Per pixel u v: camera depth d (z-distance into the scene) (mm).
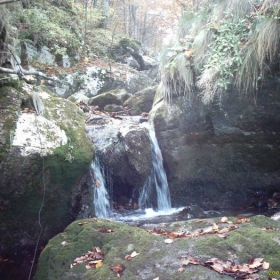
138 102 7742
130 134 5660
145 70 12891
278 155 5566
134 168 5551
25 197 4098
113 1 19172
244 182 5809
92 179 5047
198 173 5910
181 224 3906
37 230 4375
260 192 5824
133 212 5617
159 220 5152
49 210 4391
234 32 5238
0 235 4125
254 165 5703
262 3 5184
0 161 3828
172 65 5848
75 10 12328
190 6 10078
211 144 5746
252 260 2783
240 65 5125
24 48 8305
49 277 2977
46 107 4766
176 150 5926
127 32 22219
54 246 3357
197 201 5996
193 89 5676
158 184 5957
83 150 4508
